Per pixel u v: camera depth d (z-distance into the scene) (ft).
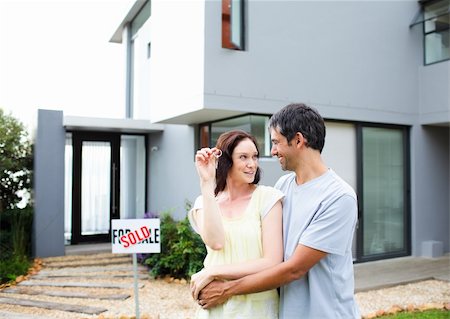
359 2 23.81
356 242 23.70
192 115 21.95
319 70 22.36
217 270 5.64
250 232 5.89
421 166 26.02
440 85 24.80
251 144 6.29
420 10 26.04
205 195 5.83
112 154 30.94
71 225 29.50
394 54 24.99
